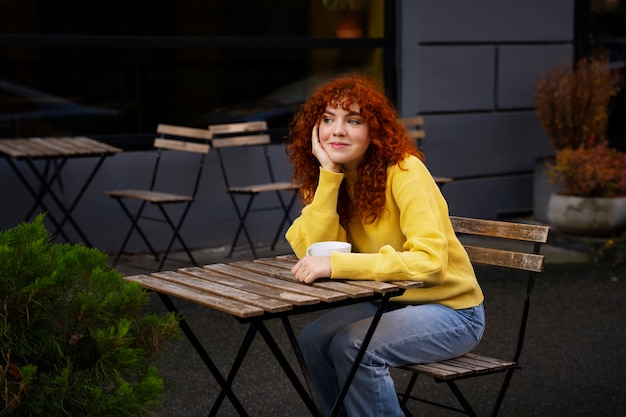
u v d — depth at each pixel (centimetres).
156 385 302
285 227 914
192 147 796
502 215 1004
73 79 819
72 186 816
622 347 611
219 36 873
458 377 357
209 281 349
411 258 346
